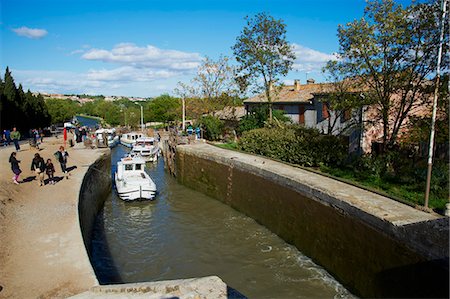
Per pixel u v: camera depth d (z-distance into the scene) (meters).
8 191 15.52
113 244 16.97
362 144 25.22
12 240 10.82
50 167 17.77
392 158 18.17
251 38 29.00
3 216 12.74
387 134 20.27
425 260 9.37
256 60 29.09
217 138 38.41
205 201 24.69
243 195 21.77
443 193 14.16
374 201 13.23
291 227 16.89
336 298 12.18
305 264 14.80
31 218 12.71
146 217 21.00
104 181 25.84
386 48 17.86
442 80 16.03
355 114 25.61
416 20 16.80
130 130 67.88
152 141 43.97
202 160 26.86
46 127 57.53
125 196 23.48
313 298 12.20
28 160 23.98
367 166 18.33
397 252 10.51
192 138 34.41
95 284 8.48
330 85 27.83
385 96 18.58
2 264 9.35
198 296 7.73
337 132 28.34
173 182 30.94
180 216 21.23
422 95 17.61
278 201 18.11
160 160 43.41
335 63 19.94
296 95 35.97
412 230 10.02
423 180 15.37
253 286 13.10
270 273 14.06
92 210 19.45
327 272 14.08
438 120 16.41
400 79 17.67
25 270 9.06
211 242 17.20
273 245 16.81
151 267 14.66
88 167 21.67
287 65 29.50
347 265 12.94
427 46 16.56
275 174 18.41
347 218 13.02
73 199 15.03
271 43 28.92
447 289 8.55
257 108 34.78
